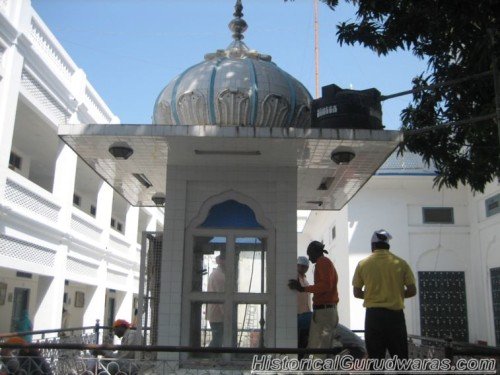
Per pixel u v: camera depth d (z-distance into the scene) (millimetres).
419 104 6699
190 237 5832
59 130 5035
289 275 5672
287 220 5832
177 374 5148
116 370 4988
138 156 5742
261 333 5598
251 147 5320
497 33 5152
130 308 20562
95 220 16203
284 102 5797
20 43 10570
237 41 6648
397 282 4617
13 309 15039
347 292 14156
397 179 14109
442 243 14141
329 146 5254
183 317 5617
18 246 11148
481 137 6312
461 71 6254
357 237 14195
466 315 13781
